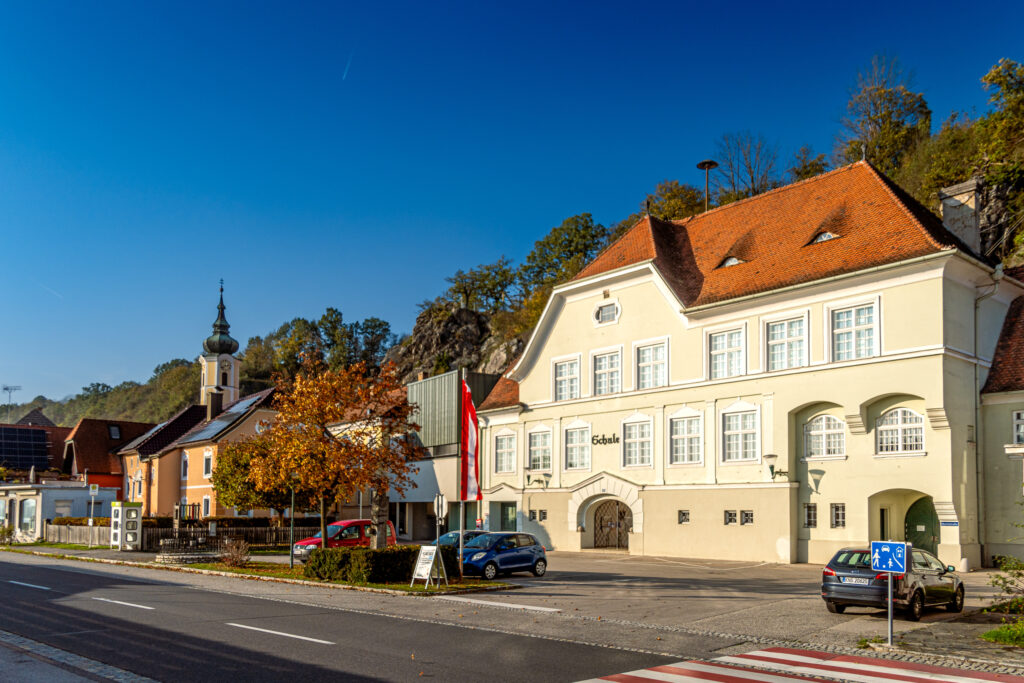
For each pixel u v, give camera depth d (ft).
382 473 99.35
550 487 136.77
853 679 39.14
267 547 146.20
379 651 43.32
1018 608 56.29
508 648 45.29
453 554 83.05
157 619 54.54
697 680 38.06
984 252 136.87
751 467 107.65
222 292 259.60
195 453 204.23
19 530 175.94
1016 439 93.04
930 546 99.30
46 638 46.39
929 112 211.61
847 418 98.58
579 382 134.62
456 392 161.38
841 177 116.78
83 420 258.57
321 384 94.89
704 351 115.24
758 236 119.85
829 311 101.76
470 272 330.13
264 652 42.47
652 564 105.29
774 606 65.16
